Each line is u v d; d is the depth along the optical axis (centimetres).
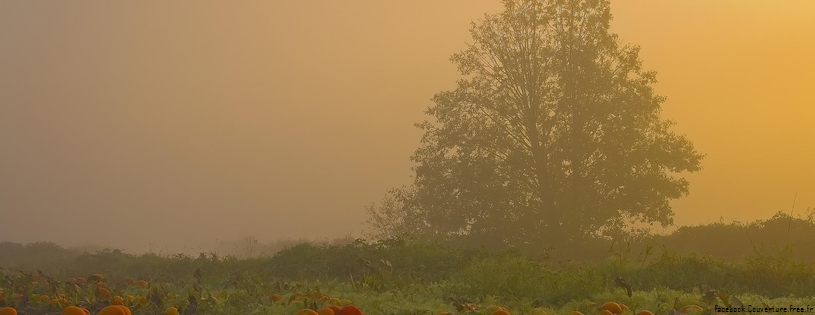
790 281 1227
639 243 3122
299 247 1892
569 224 3381
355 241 1795
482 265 1378
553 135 3641
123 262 2569
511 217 3528
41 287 1221
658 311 855
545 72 3694
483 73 3800
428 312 870
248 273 1662
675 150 3444
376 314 877
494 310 843
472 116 3781
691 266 1355
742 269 1311
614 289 1080
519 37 3731
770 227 2798
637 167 3484
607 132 3497
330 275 1652
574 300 982
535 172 3609
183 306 940
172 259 2405
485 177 3538
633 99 3491
